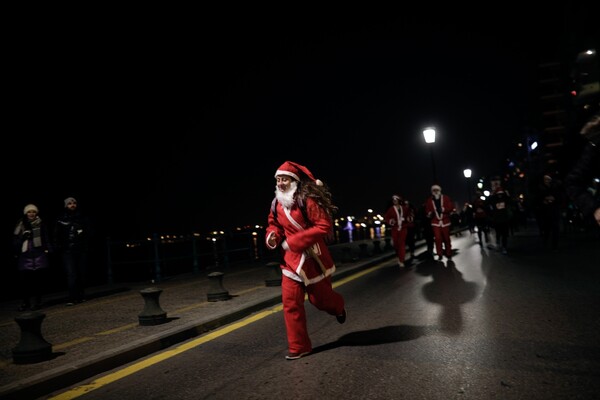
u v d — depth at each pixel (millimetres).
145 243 14625
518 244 19734
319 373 4613
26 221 10344
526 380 4113
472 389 3979
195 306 8680
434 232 15133
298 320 5227
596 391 3812
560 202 15625
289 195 5184
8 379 4781
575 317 6254
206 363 5281
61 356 5594
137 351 5785
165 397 4305
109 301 10477
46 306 10453
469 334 5684
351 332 6191
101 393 4570
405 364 4719
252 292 10070
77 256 10633
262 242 20750
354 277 12555
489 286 9289
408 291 9406
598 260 12281
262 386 4379
